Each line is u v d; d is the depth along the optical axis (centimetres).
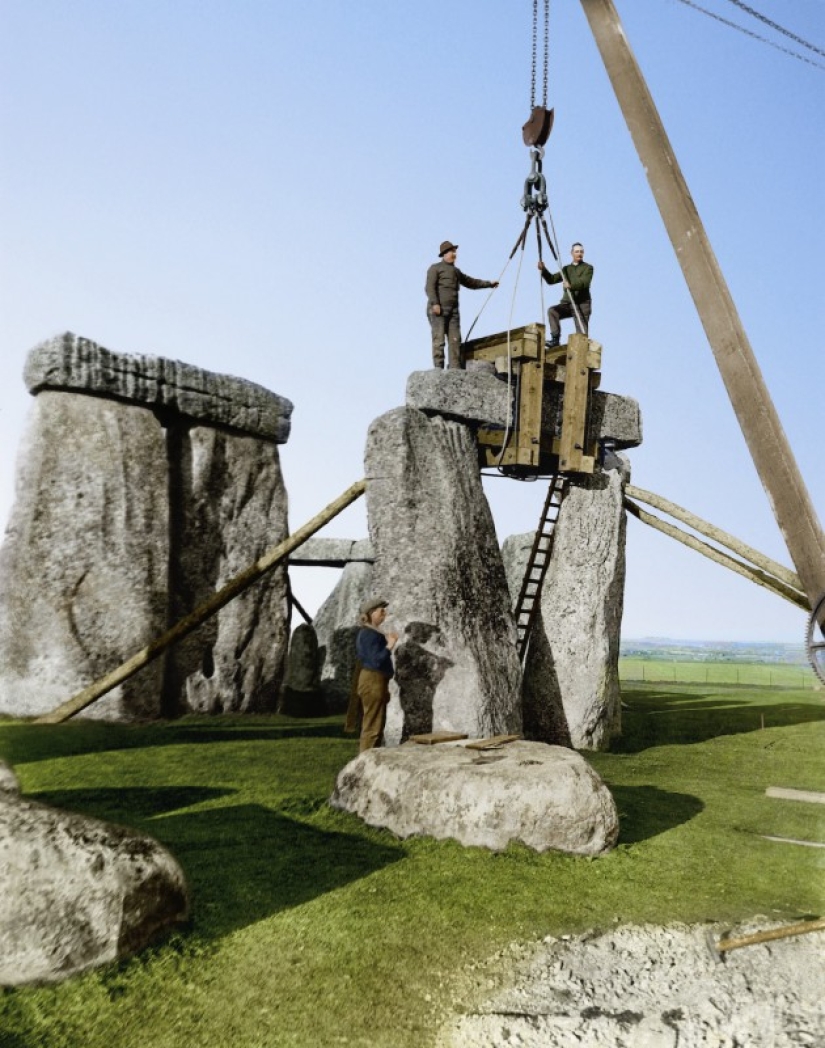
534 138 902
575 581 982
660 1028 307
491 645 870
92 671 881
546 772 511
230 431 1096
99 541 913
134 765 688
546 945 372
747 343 569
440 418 904
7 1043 281
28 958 316
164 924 360
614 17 641
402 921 389
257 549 1095
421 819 507
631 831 552
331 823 530
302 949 358
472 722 812
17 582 877
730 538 936
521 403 925
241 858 461
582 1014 318
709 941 374
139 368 982
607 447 1062
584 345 953
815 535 534
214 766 691
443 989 332
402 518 860
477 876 448
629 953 368
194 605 1031
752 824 580
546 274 964
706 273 588
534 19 895
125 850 355
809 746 941
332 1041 294
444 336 930
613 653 995
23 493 902
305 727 964
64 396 935
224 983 328
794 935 377
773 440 551
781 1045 297
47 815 354
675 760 850
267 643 1080
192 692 1003
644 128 622
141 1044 287
